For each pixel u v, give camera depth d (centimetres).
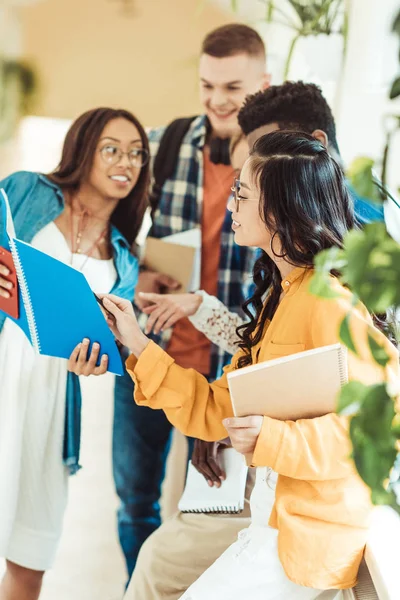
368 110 216
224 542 179
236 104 218
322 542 127
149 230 225
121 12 218
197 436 157
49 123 220
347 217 142
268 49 218
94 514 228
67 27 218
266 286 162
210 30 218
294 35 217
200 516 185
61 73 219
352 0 212
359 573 144
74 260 221
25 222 218
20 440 215
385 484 97
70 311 155
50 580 227
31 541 222
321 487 128
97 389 224
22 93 219
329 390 121
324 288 72
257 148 140
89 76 220
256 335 156
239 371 122
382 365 75
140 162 222
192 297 223
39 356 214
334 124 206
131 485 229
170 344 228
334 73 217
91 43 219
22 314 166
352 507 127
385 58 212
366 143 217
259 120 205
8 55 218
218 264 224
